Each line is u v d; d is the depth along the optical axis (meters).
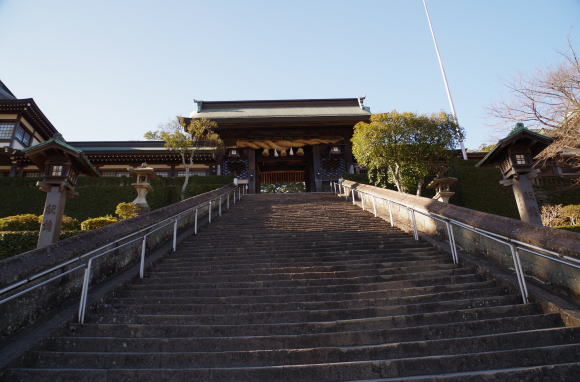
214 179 21.67
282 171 31.61
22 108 22.19
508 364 3.41
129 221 7.33
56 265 4.77
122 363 3.59
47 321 4.28
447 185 10.62
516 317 4.15
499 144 7.11
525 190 6.90
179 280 5.97
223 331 4.20
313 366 3.37
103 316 4.54
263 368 3.35
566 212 12.89
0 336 3.75
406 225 9.61
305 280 5.71
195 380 3.31
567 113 12.25
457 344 3.73
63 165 7.32
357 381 3.13
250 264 6.59
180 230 9.96
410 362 3.41
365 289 5.44
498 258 5.95
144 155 22.88
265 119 25.02
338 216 11.72
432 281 5.55
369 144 13.58
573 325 3.95
